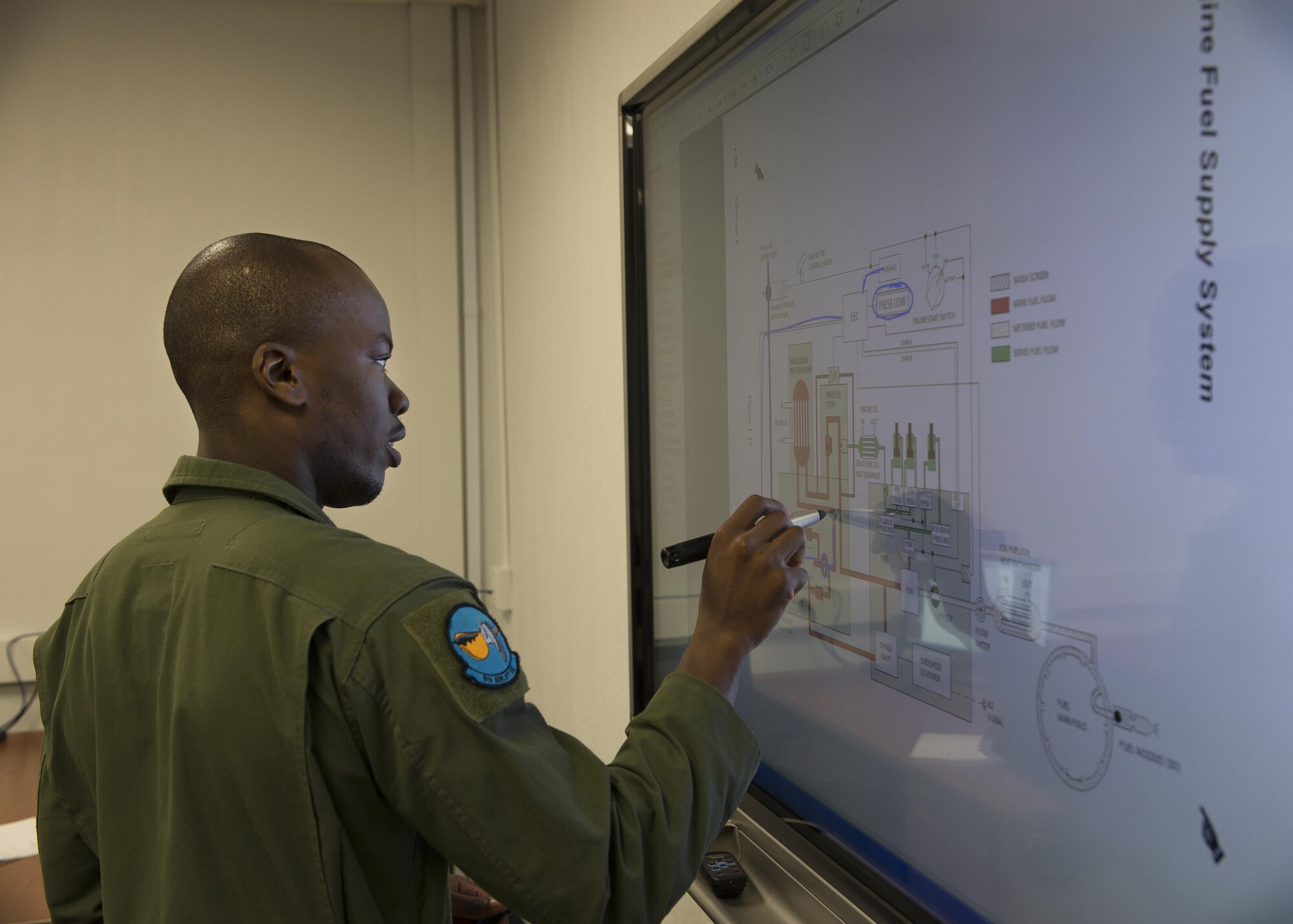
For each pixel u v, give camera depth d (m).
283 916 0.68
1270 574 0.55
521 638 2.62
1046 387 0.73
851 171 0.98
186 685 0.70
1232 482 0.57
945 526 0.85
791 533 0.85
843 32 0.98
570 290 2.06
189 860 0.69
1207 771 0.60
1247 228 0.56
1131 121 0.64
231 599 0.72
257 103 2.79
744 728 0.78
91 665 0.80
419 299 2.91
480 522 2.98
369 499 0.93
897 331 0.91
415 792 0.67
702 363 1.36
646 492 1.59
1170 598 0.62
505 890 0.66
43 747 0.90
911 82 0.88
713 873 1.12
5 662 2.66
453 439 2.96
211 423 0.84
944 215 0.84
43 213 2.66
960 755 0.84
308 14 2.82
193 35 2.74
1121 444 0.66
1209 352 0.59
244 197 2.79
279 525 0.76
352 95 2.86
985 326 0.79
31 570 2.68
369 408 0.88
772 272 1.15
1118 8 0.65
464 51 2.88
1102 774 0.69
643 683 1.61
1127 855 0.67
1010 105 0.75
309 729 0.68
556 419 2.20
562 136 2.07
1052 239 0.71
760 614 0.81
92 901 0.91
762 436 1.19
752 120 1.18
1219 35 0.57
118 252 2.70
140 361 2.73
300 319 0.82
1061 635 0.72
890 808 0.95
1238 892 0.58
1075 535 0.70
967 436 0.82
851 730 1.02
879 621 0.96
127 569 0.79
